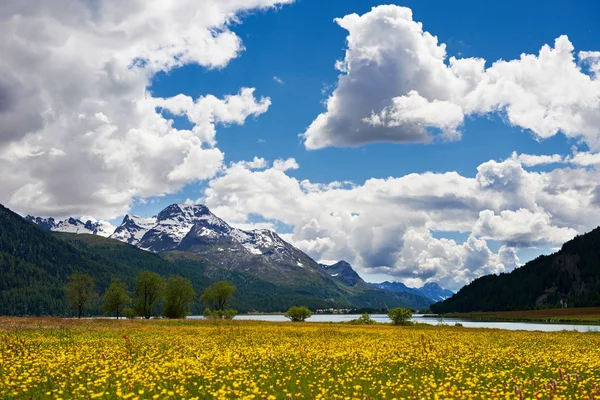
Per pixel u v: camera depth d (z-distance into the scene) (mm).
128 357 26641
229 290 144500
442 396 18234
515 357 29812
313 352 31359
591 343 44500
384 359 28938
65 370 22359
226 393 17531
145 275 129375
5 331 45625
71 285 121688
